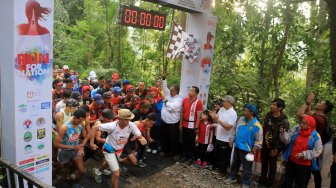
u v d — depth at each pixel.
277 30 6.64
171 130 5.90
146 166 5.62
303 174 4.34
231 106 5.18
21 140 3.46
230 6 6.96
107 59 11.65
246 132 4.77
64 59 11.40
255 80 7.27
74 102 4.36
